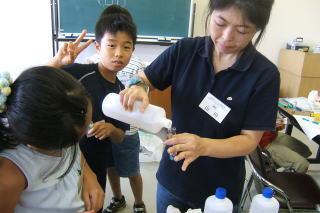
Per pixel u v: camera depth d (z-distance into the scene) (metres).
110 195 2.29
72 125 0.66
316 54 3.60
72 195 0.84
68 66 1.35
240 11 0.74
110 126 1.36
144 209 2.11
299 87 3.73
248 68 0.93
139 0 3.59
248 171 2.67
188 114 1.03
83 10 3.55
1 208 0.68
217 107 0.97
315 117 2.16
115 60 1.42
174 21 3.71
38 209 0.79
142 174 2.61
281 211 1.71
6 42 3.72
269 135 2.22
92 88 1.36
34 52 3.79
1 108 0.66
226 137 1.00
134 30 1.52
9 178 0.68
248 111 0.95
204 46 1.01
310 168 2.84
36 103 0.62
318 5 3.98
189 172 1.08
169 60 1.07
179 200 1.12
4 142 0.70
